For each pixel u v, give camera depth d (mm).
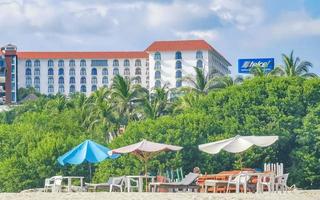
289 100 77438
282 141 75438
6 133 87312
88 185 47406
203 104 81750
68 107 132000
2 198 32719
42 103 169000
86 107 116312
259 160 73000
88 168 78062
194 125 74750
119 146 75188
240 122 78250
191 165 72812
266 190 43062
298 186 75062
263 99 78250
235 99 78812
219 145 45250
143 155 50781
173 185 44844
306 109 77750
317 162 74562
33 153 80125
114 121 104500
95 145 48562
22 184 79688
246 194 35750
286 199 31828
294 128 76500
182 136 73250
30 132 87375
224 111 79250
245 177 41250
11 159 80750
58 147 80438
